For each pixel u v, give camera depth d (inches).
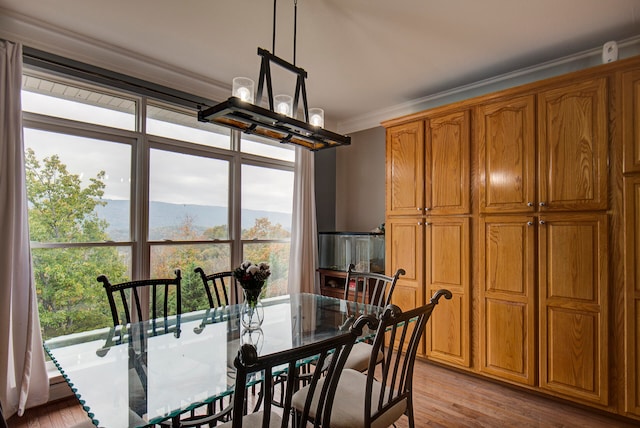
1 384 86.6
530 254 103.5
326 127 177.9
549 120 101.2
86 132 108.7
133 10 89.4
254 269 77.7
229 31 99.2
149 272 119.3
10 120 89.6
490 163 112.2
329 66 119.7
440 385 110.8
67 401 99.9
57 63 100.4
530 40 102.2
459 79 129.9
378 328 56.0
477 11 88.4
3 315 87.0
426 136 128.0
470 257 115.8
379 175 170.9
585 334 94.2
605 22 92.7
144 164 118.8
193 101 129.3
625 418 90.2
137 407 49.4
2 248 87.7
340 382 72.1
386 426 61.5
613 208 91.5
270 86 76.0
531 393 105.3
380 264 148.9
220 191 140.4
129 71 114.0
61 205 104.0
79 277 106.3
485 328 112.0
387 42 104.0
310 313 93.4
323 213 180.7
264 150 155.7
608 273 91.5
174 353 67.3
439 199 123.6
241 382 39.4
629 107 89.1
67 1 85.7
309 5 86.7
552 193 100.2
